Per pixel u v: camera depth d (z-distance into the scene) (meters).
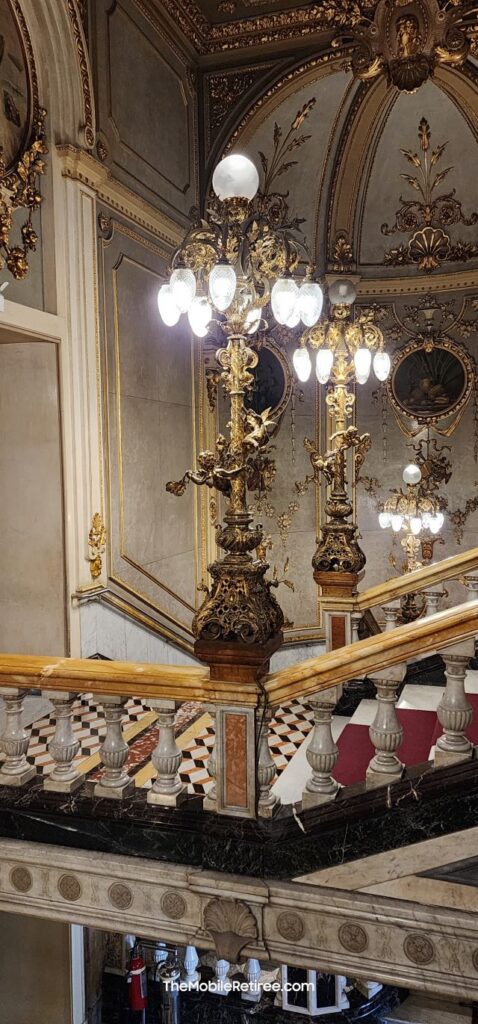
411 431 9.62
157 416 7.56
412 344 9.59
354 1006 8.04
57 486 5.86
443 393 9.48
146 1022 7.73
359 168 9.02
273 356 9.38
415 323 9.62
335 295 5.05
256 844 3.33
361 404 9.77
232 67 8.20
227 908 3.38
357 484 9.77
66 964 6.12
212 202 3.40
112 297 6.61
